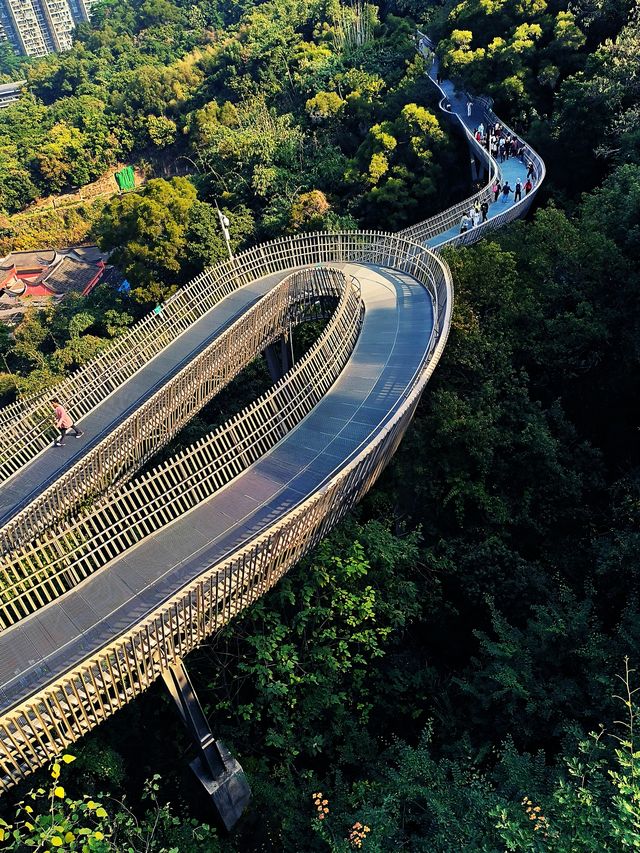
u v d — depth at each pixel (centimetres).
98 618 1559
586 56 4594
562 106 4284
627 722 1498
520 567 2322
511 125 5178
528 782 1421
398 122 5425
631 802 1067
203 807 1872
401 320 2747
